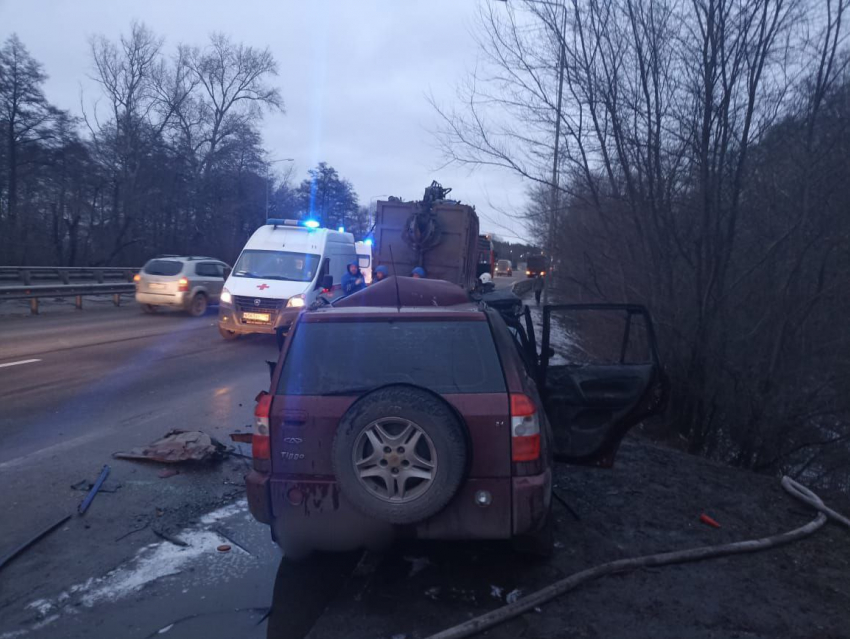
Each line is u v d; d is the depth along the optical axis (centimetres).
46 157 3916
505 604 418
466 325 455
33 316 2136
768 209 833
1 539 515
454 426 395
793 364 809
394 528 417
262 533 534
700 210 841
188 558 488
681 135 852
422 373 435
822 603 421
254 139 4634
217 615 411
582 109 928
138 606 421
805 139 813
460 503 414
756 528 544
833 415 786
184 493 618
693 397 863
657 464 723
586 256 1007
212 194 4562
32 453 728
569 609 411
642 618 401
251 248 1692
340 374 439
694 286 854
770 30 798
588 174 943
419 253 1498
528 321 659
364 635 382
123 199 4147
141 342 1586
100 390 1051
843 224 773
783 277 815
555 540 513
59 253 3950
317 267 1659
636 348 934
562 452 577
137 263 4284
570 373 611
